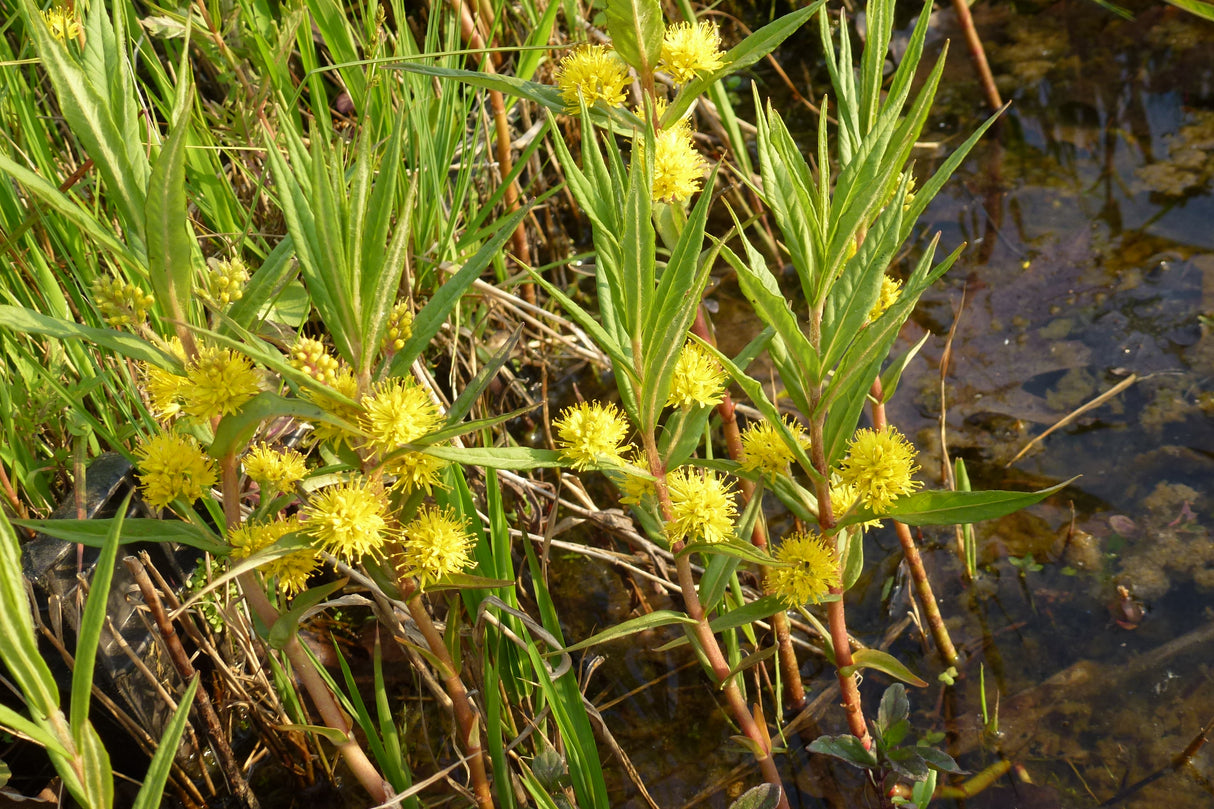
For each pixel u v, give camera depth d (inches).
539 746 97.1
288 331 70.7
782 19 72.4
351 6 134.6
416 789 77.2
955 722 101.8
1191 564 109.3
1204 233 145.4
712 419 136.8
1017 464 123.2
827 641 88.4
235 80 125.8
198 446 70.7
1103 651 104.4
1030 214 156.0
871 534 122.3
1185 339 131.6
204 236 115.6
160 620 91.6
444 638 77.3
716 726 106.5
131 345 57.4
